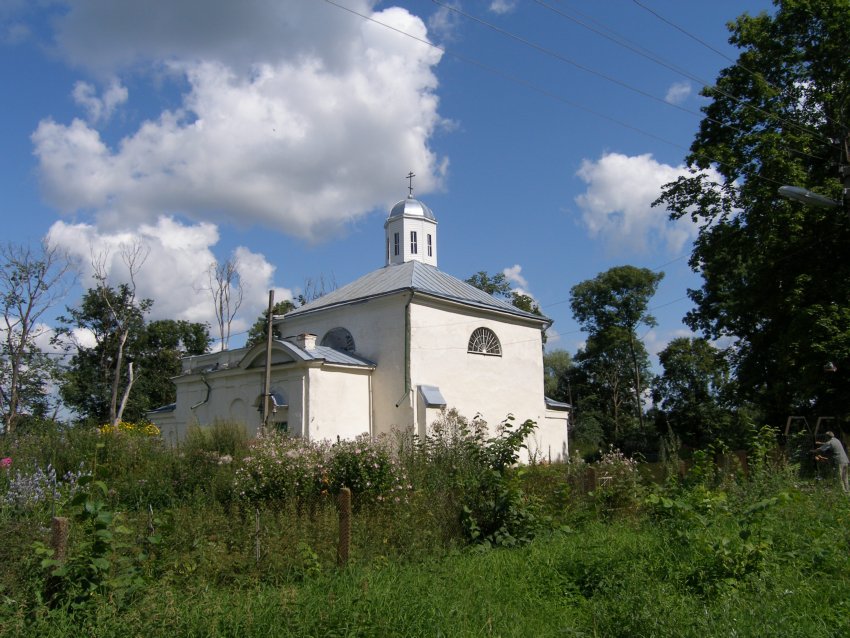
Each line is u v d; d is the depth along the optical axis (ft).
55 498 29.89
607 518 39.09
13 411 109.29
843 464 48.65
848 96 79.00
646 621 19.30
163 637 17.63
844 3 75.41
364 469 35.12
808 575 24.17
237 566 25.16
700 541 24.49
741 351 100.94
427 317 84.89
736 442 104.94
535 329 101.50
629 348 191.42
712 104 84.58
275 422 78.89
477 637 19.15
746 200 79.97
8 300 114.73
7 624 17.21
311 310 93.91
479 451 36.68
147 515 28.37
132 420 152.35
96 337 156.66
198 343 171.01
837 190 74.59
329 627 18.61
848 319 71.72
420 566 26.91
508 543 32.35
